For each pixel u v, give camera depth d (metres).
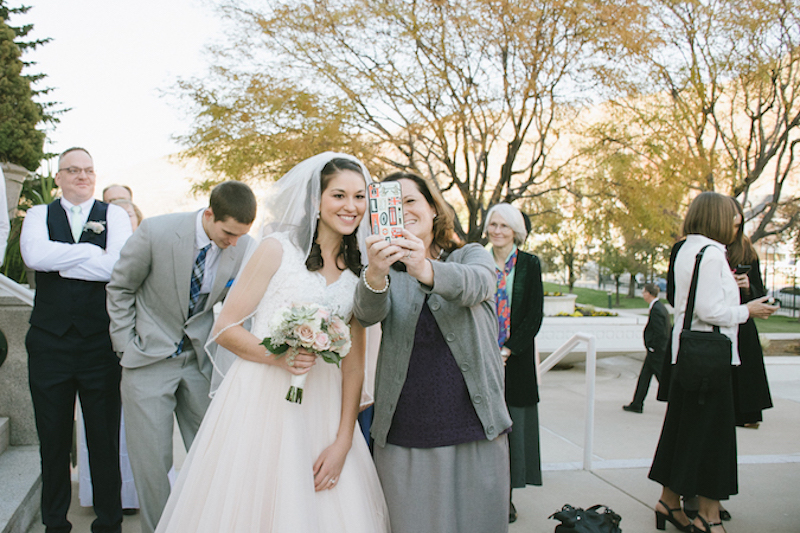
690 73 9.72
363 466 2.04
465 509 1.90
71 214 2.92
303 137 8.66
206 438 1.95
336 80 8.48
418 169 9.49
